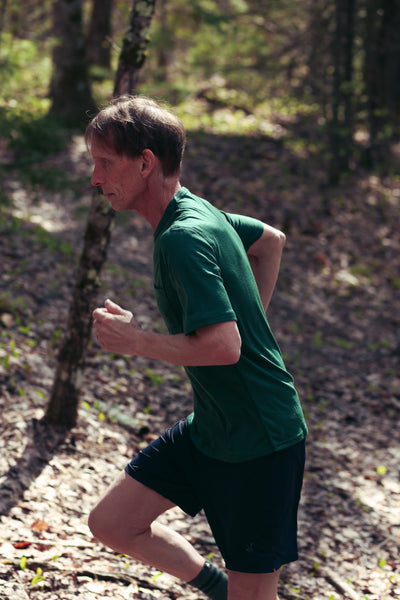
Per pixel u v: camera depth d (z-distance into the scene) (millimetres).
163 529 2348
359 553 3590
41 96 14219
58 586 2760
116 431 4375
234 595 2117
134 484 2227
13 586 2689
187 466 2197
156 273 1981
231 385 1957
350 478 4516
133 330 1874
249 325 1963
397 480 4555
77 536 3170
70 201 9305
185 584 3014
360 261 10359
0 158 8141
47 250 7344
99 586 2818
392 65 14516
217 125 14906
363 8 13289
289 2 13383
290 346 7270
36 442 3863
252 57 14422
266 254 2352
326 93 12633
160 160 1941
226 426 2020
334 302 9016
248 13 13516
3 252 6852
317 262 10016
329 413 5730
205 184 11578
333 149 12648
